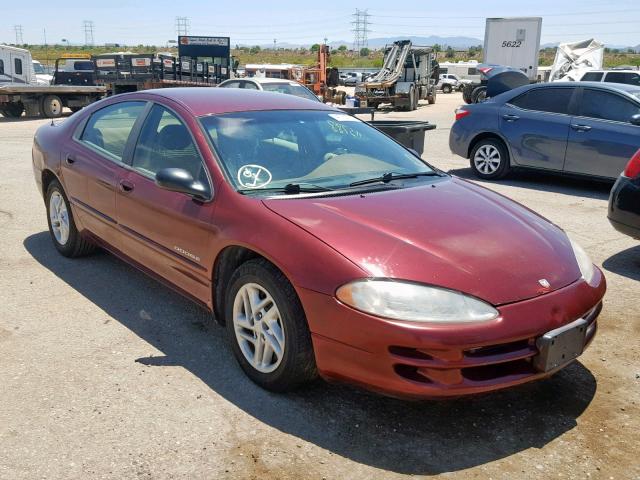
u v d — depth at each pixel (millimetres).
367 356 2727
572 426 2988
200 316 4176
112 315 4172
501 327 2682
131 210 4109
